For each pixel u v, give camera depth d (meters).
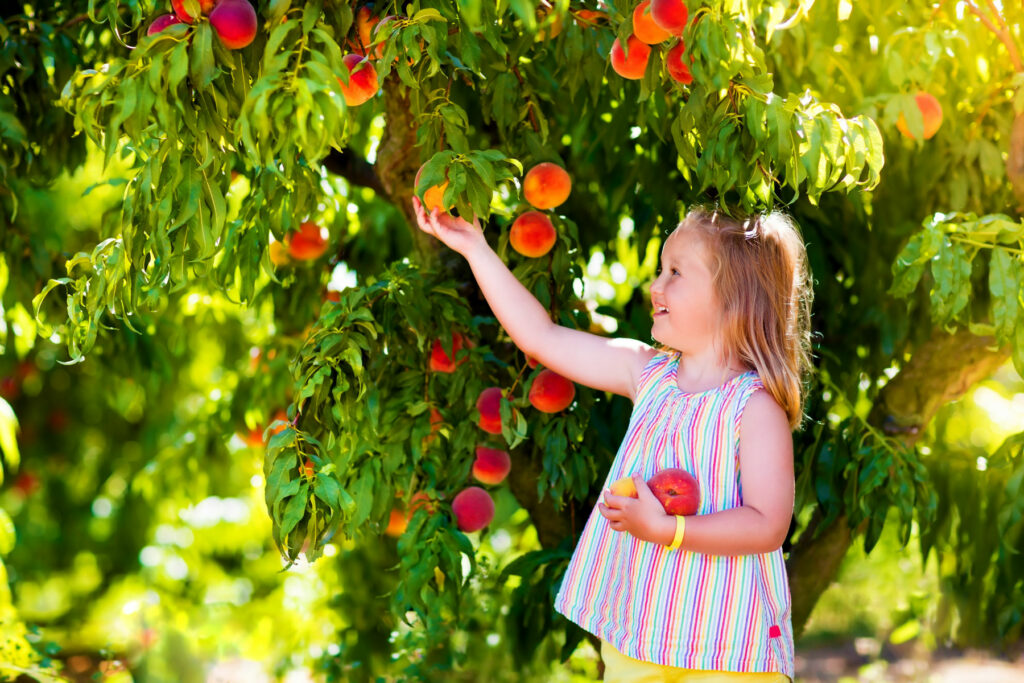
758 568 1.70
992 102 2.36
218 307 3.39
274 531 1.69
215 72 1.44
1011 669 4.89
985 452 2.61
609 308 2.76
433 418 2.25
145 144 1.76
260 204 2.03
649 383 1.85
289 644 3.70
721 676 1.68
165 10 1.65
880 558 4.17
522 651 2.60
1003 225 1.82
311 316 3.02
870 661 5.26
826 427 2.48
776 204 2.56
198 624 4.26
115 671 3.96
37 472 5.73
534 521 2.67
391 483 2.23
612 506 1.65
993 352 2.46
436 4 1.68
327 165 2.67
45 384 5.56
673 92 2.09
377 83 1.65
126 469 5.55
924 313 2.60
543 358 1.92
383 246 3.02
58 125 2.54
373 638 3.26
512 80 1.97
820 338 2.71
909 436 2.54
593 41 1.98
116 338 3.21
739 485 1.70
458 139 1.73
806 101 1.73
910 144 2.40
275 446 1.71
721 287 1.79
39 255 2.61
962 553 2.69
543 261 2.05
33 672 2.93
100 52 2.57
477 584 3.19
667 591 1.69
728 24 1.58
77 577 5.82
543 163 2.01
